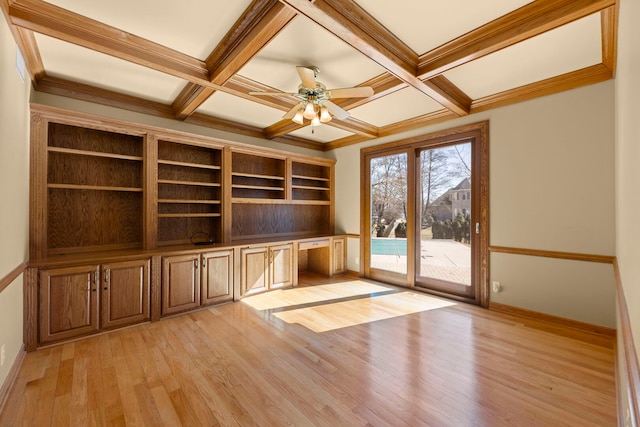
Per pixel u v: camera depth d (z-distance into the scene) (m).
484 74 2.82
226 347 2.49
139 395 1.84
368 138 4.86
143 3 1.86
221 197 3.91
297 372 2.11
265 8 1.89
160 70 2.46
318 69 2.68
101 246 3.17
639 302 0.88
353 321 3.07
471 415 1.68
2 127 1.75
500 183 3.37
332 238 5.02
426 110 3.79
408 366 2.20
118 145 3.33
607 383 1.98
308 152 5.41
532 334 2.75
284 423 1.61
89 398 1.80
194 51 2.42
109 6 1.88
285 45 2.30
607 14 1.89
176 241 3.81
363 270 4.97
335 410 1.71
